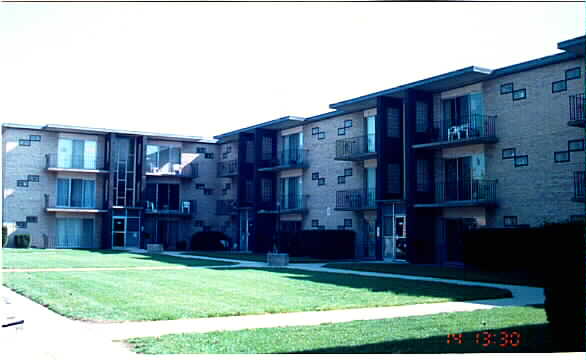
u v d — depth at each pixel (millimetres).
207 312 10891
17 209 40844
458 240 27891
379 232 30734
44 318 10305
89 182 43594
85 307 11414
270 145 41969
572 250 7844
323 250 32344
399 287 15594
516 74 25203
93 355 7414
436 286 15953
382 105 30531
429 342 8219
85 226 43219
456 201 26406
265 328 9297
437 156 28906
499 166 25672
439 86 28156
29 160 41531
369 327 9398
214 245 43844
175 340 8273
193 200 47156
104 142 44125
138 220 44438
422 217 28609
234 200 46219
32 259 27469
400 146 31078
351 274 20188
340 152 34844
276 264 25172
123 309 11211
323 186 36531
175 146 46844
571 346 7824
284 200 40438
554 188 23312
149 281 16719
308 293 14031
